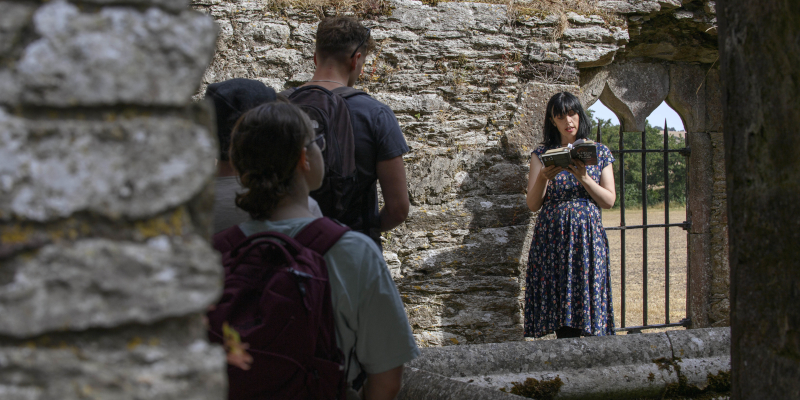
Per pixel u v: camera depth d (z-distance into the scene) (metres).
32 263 0.62
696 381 2.55
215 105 1.74
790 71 1.12
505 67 4.03
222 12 3.59
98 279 0.64
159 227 0.66
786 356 1.17
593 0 4.21
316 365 1.15
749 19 1.21
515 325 4.06
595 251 3.27
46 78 0.61
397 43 3.85
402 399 2.19
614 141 18.53
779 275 1.18
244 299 1.16
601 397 2.48
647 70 4.50
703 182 4.57
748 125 1.24
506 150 4.05
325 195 1.93
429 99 3.90
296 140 1.27
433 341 3.94
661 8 4.22
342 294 1.21
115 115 0.64
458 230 3.97
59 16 0.62
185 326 0.68
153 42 0.64
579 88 4.18
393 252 3.90
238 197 1.30
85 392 0.64
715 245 4.59
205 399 0.67
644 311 4.38
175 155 0.66
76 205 0.62
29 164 0.61
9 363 0.62
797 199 1.13
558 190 3.39
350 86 2.31
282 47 3.69
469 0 4.00
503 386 2.39
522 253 4.06
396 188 2.12
